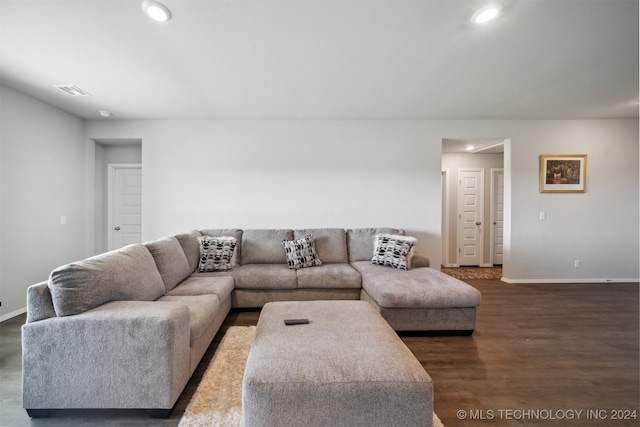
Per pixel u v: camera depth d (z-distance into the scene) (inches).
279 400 43.8
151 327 54.9
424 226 153.3
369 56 87.3
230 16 67.9
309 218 151.3
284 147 149.9
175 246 102.2
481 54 86.5
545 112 142.4
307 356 50.0
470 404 60.4
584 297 131.0
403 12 67.1
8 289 111.0
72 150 141.2
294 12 66.7
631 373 71.7
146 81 103.8
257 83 105.9
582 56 88.0
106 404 54.9
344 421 44.1
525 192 155.3
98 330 54.4
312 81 104.5
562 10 66.5
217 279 103.3
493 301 125.5
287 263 127.5
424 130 151.9
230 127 148.6
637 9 66.0
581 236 156.2
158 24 70.7
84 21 69.4
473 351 82.6
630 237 156.3
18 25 70.7
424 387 44.9
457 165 206.2
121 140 153.6
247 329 94.5
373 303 100.1
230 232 134.6
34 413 55.7
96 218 161.6
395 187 152.3
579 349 83.7
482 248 206.5
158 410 55.6
